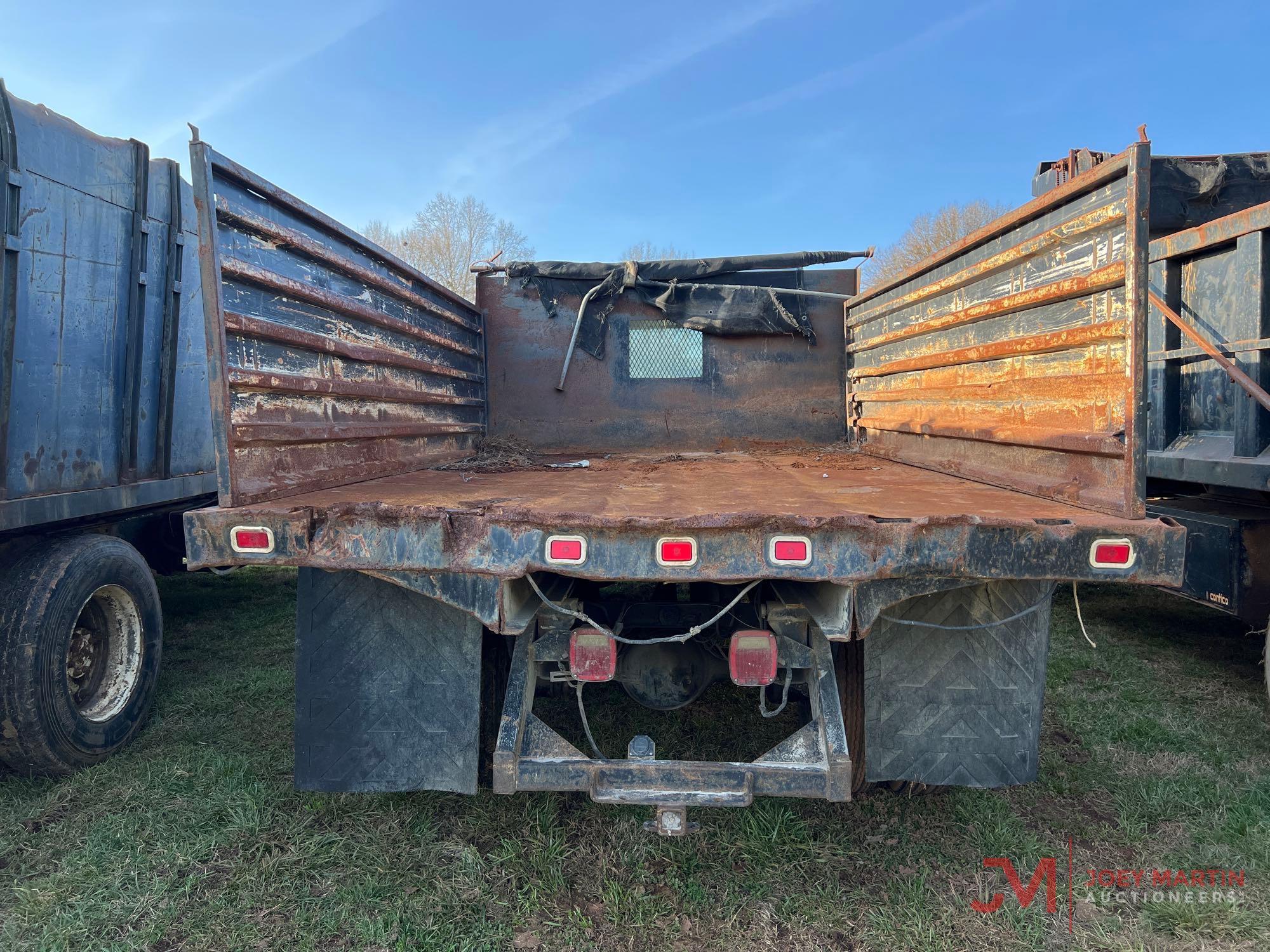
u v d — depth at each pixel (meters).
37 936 2.38
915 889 2.60
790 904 2.53
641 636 3.19
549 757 2.40
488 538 2.19
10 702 3.14
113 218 3.68
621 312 5.25
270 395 2.60
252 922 2.44
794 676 2.71
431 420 4.23
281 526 2.25
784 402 5.25
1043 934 2.41
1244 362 3.58
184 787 3.29
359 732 2.69
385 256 3.64
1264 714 4.11
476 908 2.51
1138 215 2.11
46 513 3.24
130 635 3.80
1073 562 2.09
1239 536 4.02
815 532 2.12
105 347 3.65
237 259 2.44
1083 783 3.39
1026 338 2.77
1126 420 2.16
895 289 4.34
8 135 3.05
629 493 2.87
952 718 2.62
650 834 2.93
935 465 3.73
